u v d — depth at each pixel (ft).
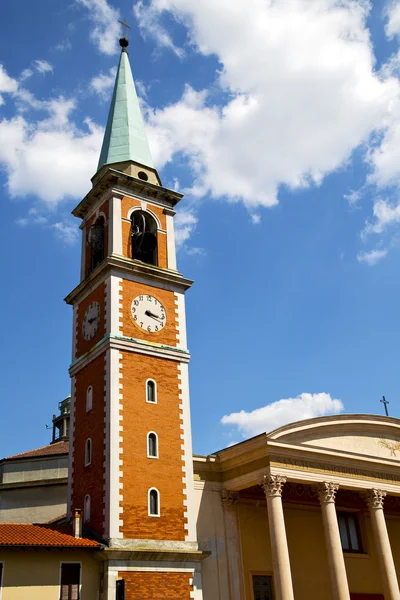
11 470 163.73
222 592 119.55
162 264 134.92
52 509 155.02
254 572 125.39
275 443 121.60
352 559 141.59
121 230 131.85
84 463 116.78
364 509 148.46
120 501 106.63
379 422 145.07
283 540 114.62
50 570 98.32
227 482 128.16
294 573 131.13
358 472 133.18
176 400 122.21
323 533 139.64
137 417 115.44
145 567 104.22
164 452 115.85
